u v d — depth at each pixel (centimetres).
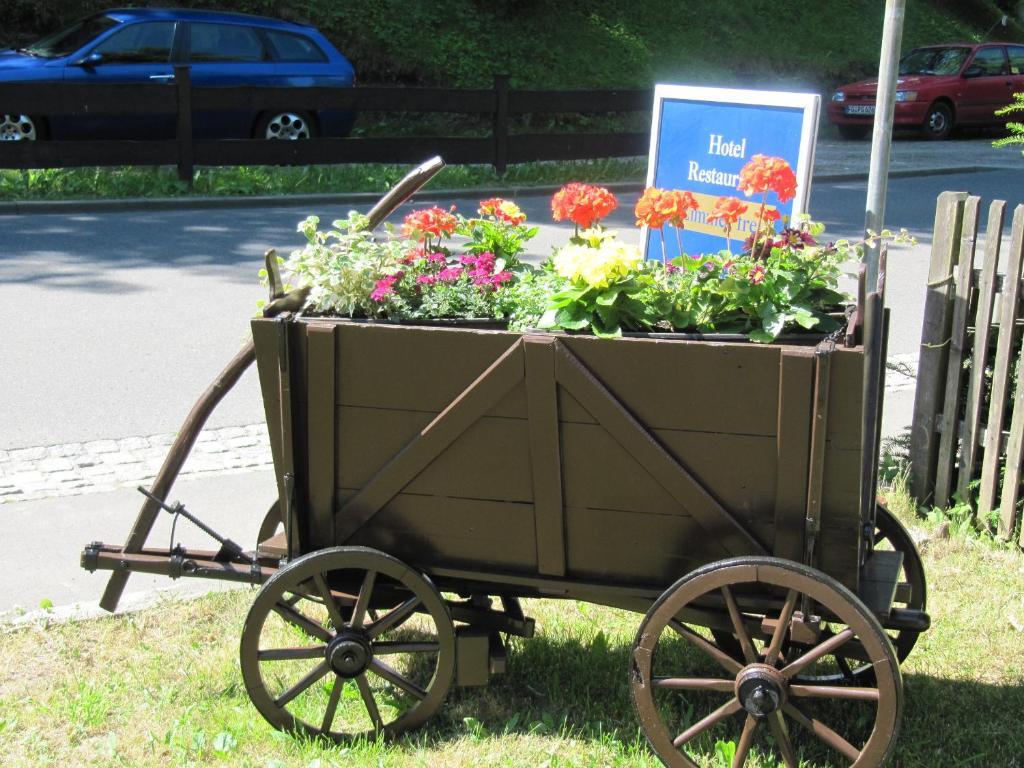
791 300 314
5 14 1777
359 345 317
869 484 342
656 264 334
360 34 1984
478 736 346
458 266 352
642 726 318
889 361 740
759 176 340
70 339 757
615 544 323
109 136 1387
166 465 357
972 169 1725
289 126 1475
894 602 358
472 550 334
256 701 340
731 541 312
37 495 521
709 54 2341
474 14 2162
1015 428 472
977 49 2177
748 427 299
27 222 1142
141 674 377
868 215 468
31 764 328
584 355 303
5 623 405
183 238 1095
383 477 326
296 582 331
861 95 2077
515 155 1498
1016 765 334
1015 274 464
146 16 1396
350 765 329
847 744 305
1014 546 480
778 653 309
